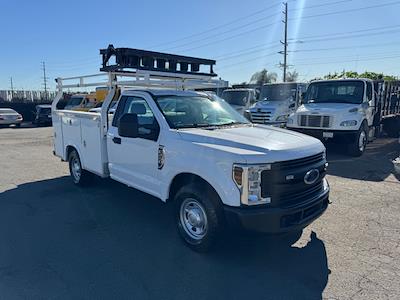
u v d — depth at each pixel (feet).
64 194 20.22
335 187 20.99
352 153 30.96
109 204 18.29
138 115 15.64
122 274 11.12
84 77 19.77
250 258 12.16
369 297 9.78
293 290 10.21
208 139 12.16
